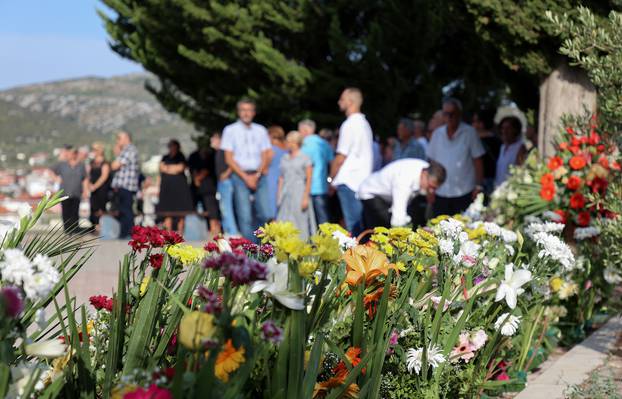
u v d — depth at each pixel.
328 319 3.31
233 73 18.84
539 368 5.55
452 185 9.50
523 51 7.78
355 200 10.55
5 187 52.19
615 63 5.29
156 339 3.17
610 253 5.68
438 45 18.25
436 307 4.21
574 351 5.83
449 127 9.50
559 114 7.79
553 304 6.06
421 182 8.49
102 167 16.55
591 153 7.08
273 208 13.51
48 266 2.47
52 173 16.91
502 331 4.57
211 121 20.73
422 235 4.31
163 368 2.93
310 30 18.22
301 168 11.54
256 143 12.13
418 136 12.37
